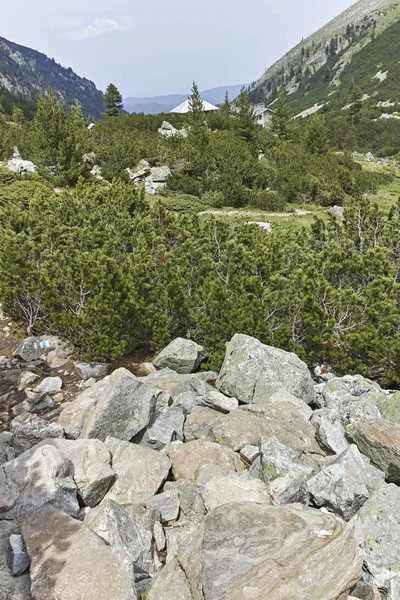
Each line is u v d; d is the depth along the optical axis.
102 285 11.25
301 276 11.88
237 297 11.95
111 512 5.30
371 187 54.69
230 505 5.11
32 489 5.62
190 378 10.18
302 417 8.06
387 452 6.57
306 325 11.01
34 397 9.72
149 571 5.04
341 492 5.70
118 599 4.27
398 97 143.12
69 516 5.24
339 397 8.96
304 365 9.69
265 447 6.83
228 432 7.79
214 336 11.68
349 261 13.13
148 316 11.97
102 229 15.44
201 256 13.91
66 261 13.12
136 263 13.44
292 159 53.06
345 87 186.12
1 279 12.73
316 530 4.68
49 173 34.28
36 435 7.40
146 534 5.31
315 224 16.41
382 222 15.46
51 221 15.58
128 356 12.12
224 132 56.78
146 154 43.75
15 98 164.75
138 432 7.71
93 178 36.03
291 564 4.32
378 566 4.86
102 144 46.19
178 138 45.97
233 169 43.28
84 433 7.53
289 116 77.75
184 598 4.34
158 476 6.51
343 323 11.43
